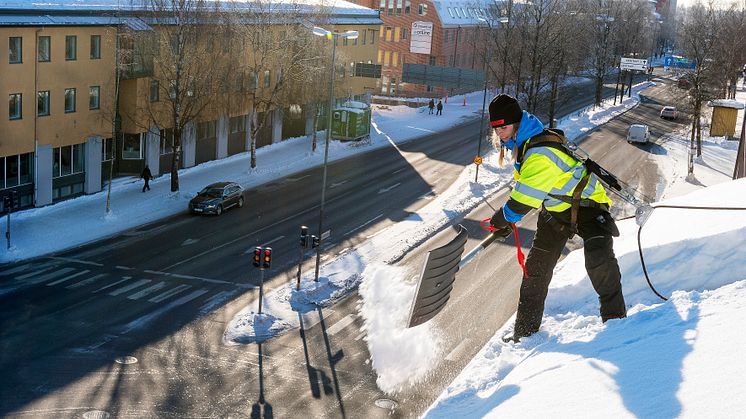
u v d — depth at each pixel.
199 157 61.56
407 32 111.06
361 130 75.06
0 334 29.70
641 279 9.27
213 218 47.69
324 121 75.56
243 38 57.75
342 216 49.84
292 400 25.52
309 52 62.81
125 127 53.59
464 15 117.44
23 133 44.78
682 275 9.05
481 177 62.81
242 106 61.12
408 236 45.44
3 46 42.78
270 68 61.34
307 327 31.67
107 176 53.09
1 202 44.44
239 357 28.77
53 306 32.88
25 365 27.34
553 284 10.09
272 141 70.81
